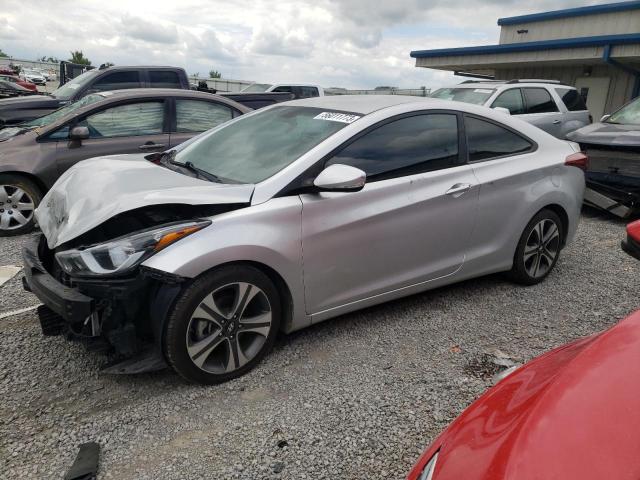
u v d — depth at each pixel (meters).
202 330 2.91
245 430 2.64
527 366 1.96
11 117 8.89
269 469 2.38
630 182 6.58
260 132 3.78
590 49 14.47
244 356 3.08
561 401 1.51
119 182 3.24
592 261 5.27
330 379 3.09
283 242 3.03
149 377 3.10
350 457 2.46
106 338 2.85
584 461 1.30
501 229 4.11
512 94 9.45
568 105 10.16
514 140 4.24
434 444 1.74
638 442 1.34
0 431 2.62
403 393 2.96
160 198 2.86
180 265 2.71
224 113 7.18
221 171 3.46
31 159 5.92
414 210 3.54
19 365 3.20
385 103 3.75
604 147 6.78
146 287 2.76
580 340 2.11
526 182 4.17
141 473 2.35
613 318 3.95
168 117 6.73
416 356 3.37
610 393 1.50
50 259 3.40
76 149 6.15
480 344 3.53
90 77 9.84
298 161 3.21
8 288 4.38
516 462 1.34
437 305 4.12
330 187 3.01
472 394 2.96
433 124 3.78
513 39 18.55
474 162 3.94
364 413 2.78
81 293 2.74
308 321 3.32
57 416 2.74
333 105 3.85
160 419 2.72
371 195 3.37
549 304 4.18
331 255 3.25
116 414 2.76
